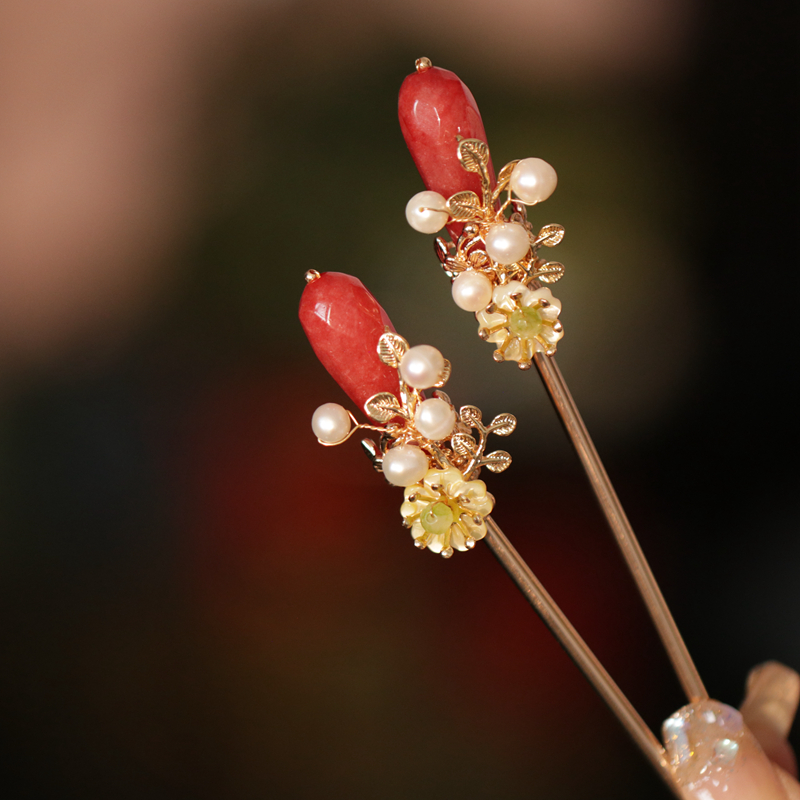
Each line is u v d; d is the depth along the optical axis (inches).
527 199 19.2
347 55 42.2
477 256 19.4
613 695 19.9
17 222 40.9
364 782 28.6
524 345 19.3
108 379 39.7
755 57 42.2
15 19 41.3
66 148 41.5
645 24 42.3
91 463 38.0
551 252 40.3
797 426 38.5
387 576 34.8
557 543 35.2
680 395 39.4
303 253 40.2
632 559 20.3
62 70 41.6
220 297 40.3
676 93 42.4
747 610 33.5
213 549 35.9
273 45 42.2
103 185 41.4
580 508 36.3
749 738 20.1
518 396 37.8
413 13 42.3
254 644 32.9
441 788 27.8
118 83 41.8
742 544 35.7
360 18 42.2
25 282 40.6
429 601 34.0
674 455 38.4
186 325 40.1
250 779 28.9
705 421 39.0
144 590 34.7
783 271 40.6
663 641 20.4
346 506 36.5
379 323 19.2
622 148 42.1
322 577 34.8
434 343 38.0
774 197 41.3
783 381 39.4
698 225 41.2
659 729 29.7
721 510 36.9
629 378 39.5
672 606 34.0
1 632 34.0
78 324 40.5
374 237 39.9
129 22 41.8
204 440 38.1
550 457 37.5
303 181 41.2
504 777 28.4
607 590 33.8
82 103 41.7
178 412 38.9
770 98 42.1
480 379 37.8
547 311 19.2
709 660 31.9
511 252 19.1
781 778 20.5
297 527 36.1
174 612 34.3
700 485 37.4
